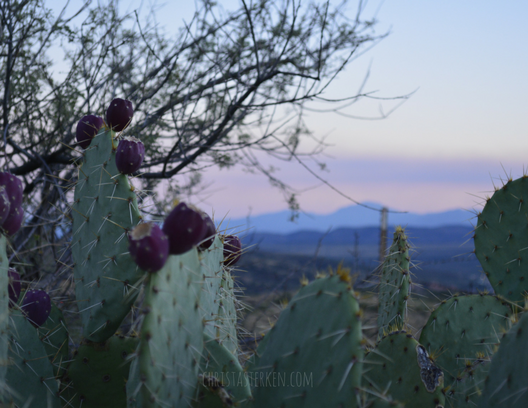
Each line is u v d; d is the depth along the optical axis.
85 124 2.18
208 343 1.70
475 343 2.29
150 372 1.28
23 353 1.83
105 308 1.87
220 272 2.12
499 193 2.66
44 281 3.52
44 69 4.09
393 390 1.88
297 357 1.45
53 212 4.25
